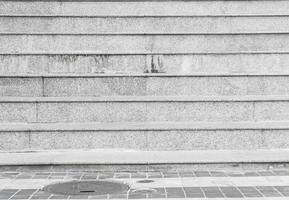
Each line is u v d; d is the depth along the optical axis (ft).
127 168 22.58
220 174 21.89
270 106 26.61
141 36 32.27
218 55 29.99
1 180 20.84
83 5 35.53
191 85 28.22
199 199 17.71
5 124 26.08
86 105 26.40
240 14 34.17
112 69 29.91
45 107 26.32
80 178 21.24
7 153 24.66
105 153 24.34
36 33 32.24
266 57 30.09
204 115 26.53
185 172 22.30
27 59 29.81
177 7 35.35
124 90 28.19
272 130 24.86
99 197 18.13
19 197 18.15
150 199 17.76
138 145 24.81
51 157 23.49
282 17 33.81
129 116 26.50
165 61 29.94
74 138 24.86
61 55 29.84
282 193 18.49
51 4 35.40
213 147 24.82
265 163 22.71
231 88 28.27
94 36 32.30
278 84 28.32
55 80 28.09
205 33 32.04
